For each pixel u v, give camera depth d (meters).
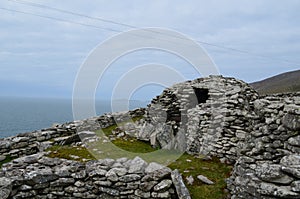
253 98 10.81
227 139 9.32
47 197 7.17
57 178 7.27
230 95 9.98
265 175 5.50
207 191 7.03
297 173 5.02
